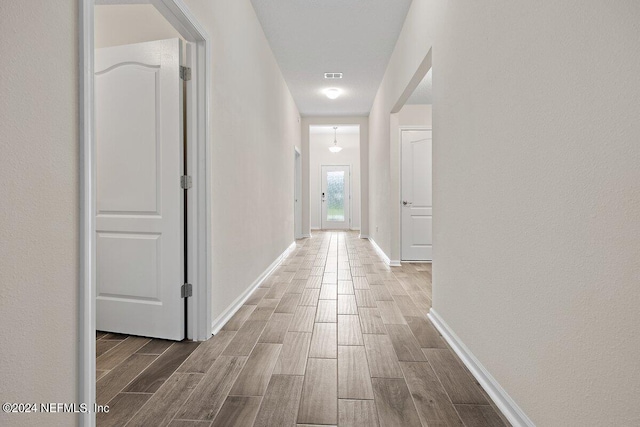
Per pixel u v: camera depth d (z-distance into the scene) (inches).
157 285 88.7
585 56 39.4
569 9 42.0
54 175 40.6
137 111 88.2
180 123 86.0
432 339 90.0
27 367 37.5
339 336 92.0
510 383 56.9
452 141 85.0
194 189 87.2
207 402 60.9
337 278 162.6
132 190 89.0
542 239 47.8
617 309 35.5
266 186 165.0
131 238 89.9
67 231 42.6
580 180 40.3
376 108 253.1
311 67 199.3
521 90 53.0
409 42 135.2
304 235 337.4
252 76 135.6
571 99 41.8
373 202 278.1
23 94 36.8
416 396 63.2
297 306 118.8
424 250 209.0
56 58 40.7
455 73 82.2
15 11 35.8
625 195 34.5
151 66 87.4
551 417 46.1
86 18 44.4
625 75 34.3
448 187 88.4
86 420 44.7
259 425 54.6
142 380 68.4
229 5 106.6
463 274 78.0
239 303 117.0
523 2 52.2
